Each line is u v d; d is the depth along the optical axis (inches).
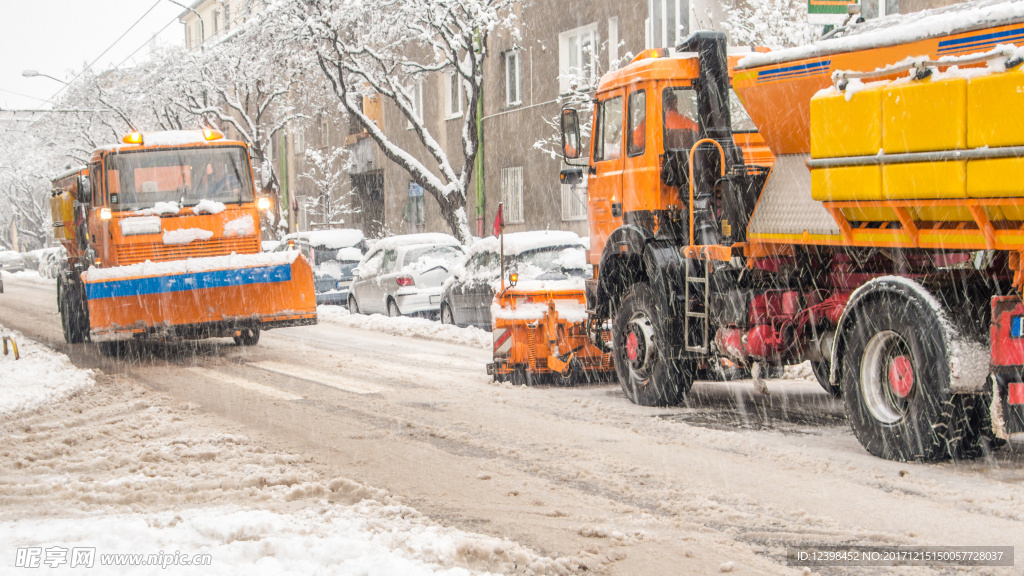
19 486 248.7
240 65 1350.9
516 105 1061.8
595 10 927.0
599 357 413.4
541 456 274.5
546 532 203.9
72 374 458.3
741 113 339.3
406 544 189.2
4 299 1161.4
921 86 236.1
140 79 1534.2
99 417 359.3
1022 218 218.7
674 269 342.3
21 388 415.8
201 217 555.8
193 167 561.3
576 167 422.6
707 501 222.7
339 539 188.5
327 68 968.9
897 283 251.4
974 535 193.8
